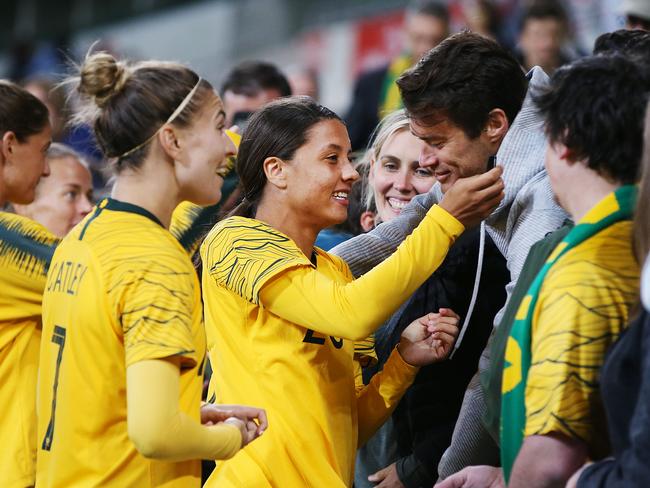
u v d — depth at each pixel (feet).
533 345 10.65
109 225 11.67
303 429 13.15
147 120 11.58
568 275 10.45
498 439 11.91
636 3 19.27
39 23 60.08
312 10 47.09
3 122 14.44
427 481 15.01
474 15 33.50
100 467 11.65
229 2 51.21
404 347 14.35
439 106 13.02
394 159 16.43
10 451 14.21
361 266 15.11
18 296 14.44
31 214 19.79
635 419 9.44
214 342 13.66
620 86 10.59
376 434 16.22
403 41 42.75
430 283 15.35
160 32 54.54
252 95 25.12
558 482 10.46
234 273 12.92
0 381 14.35
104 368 11.47
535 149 13.44
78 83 11.96
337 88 45.03
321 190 13.39
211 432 11.49
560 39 29.25
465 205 12.53
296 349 13.24
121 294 11.23
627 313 10.34
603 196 10.73
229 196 15.67
